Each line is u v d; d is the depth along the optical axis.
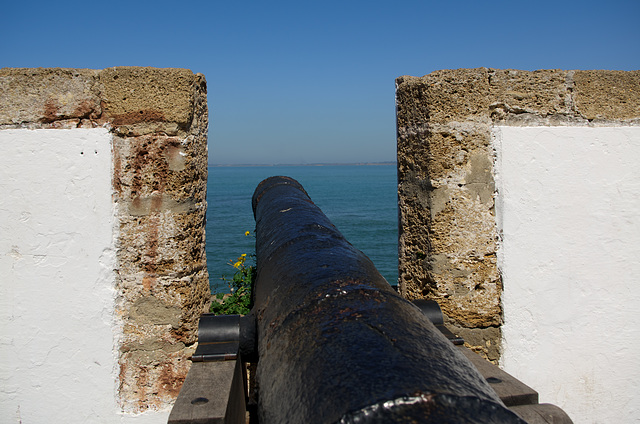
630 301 3.36
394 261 14.13
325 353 1.45
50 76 2.96
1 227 3.02
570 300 3.32
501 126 3.20
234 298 4.52
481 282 3.26
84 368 3.13
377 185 86.56
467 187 3.21
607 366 3.38
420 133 3.25
